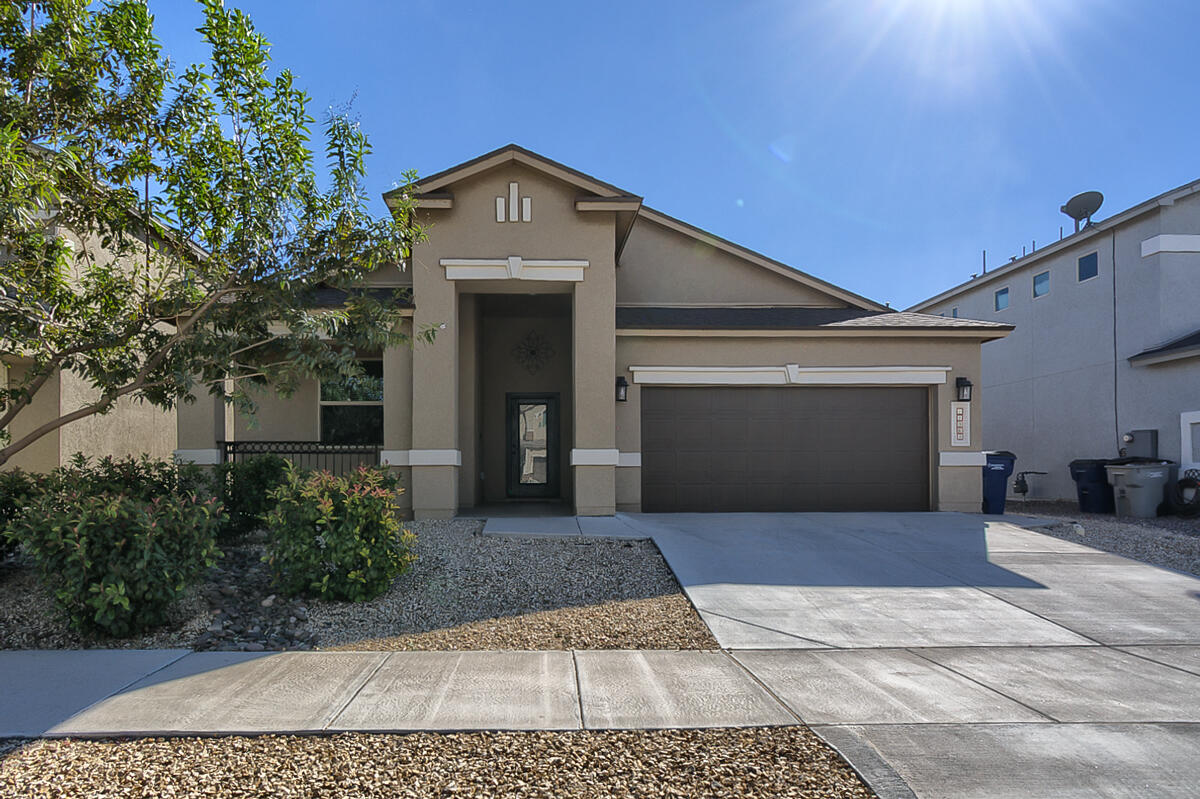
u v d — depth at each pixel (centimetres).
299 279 791
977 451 1325
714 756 416
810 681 542
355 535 736
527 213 1222
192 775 391
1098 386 1775
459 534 1040
